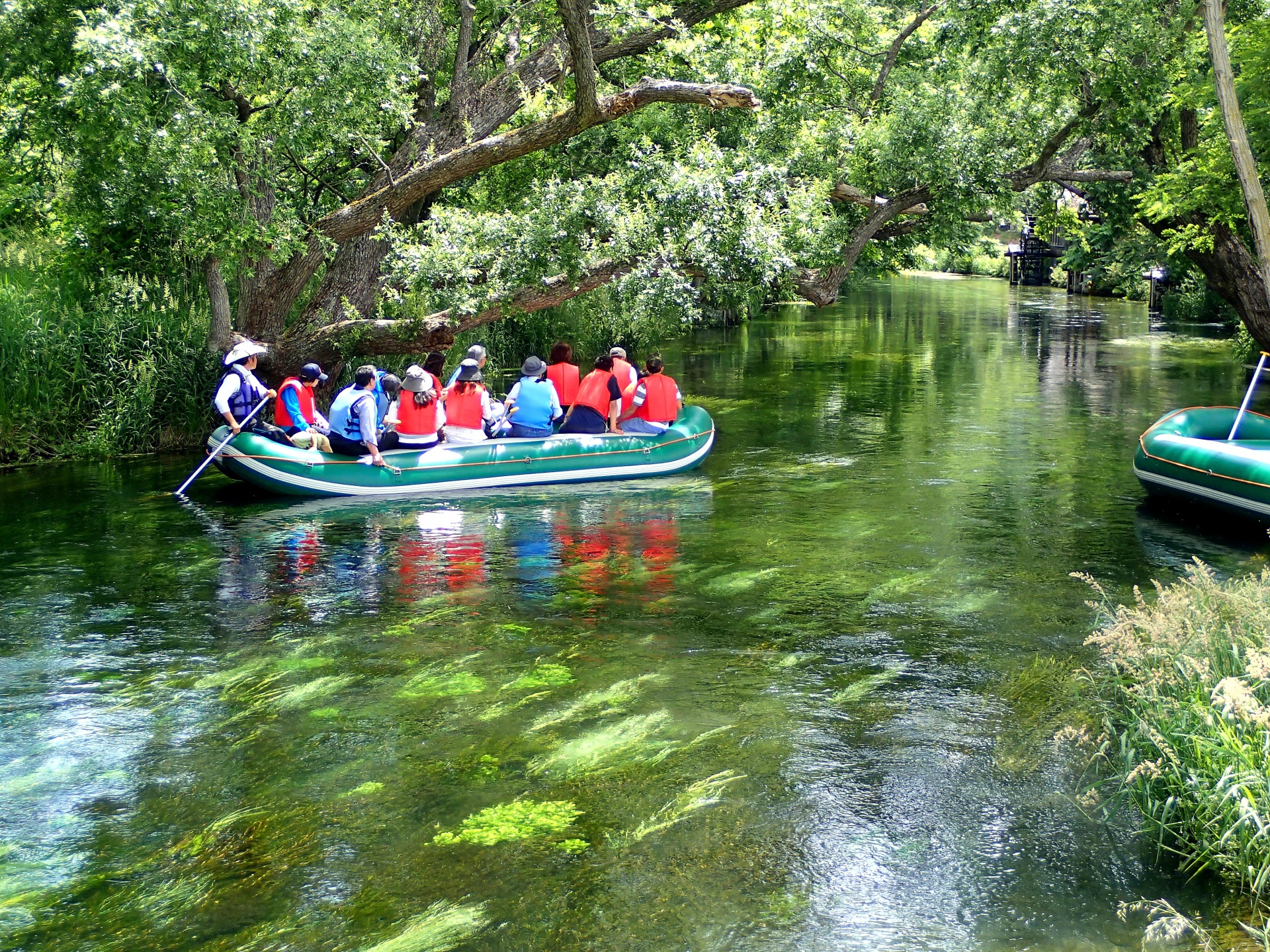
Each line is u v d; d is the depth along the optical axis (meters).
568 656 5.84
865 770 4.51
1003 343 23.17
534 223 11.59
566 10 9.88
